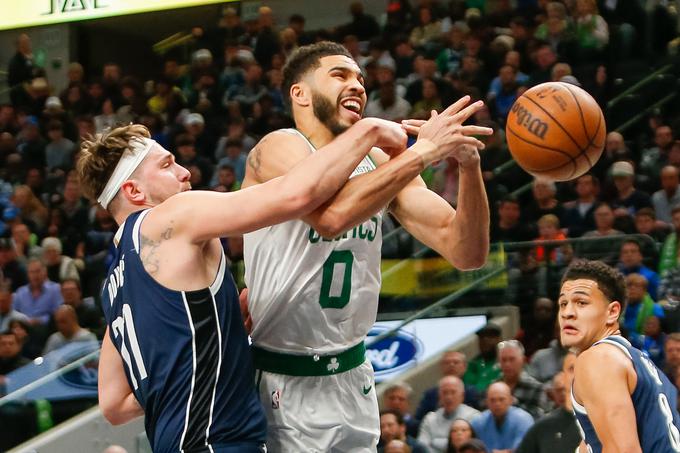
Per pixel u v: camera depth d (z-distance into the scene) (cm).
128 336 362
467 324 977
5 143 1485
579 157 405
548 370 819
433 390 809
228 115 1442
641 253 967
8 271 1170
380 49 1421
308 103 409
